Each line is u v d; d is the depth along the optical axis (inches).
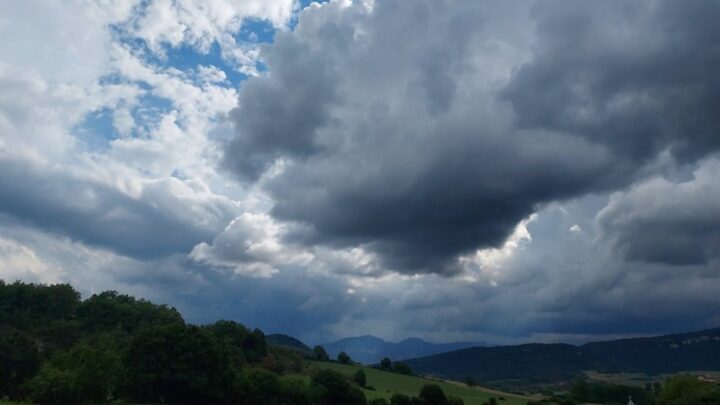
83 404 4264.3
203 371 5044.3
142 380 4872.0
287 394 5777.6
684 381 5664.4
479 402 7603.4
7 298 7076.8
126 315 7436.0
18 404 3949.3
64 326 6722.4
